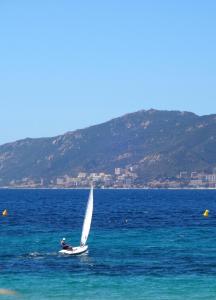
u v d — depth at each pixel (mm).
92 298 52094
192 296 53156
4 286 56375
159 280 59406
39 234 105375
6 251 80250
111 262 70438
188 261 71188
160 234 105688
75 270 64812
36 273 62938
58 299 51688
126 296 52938
